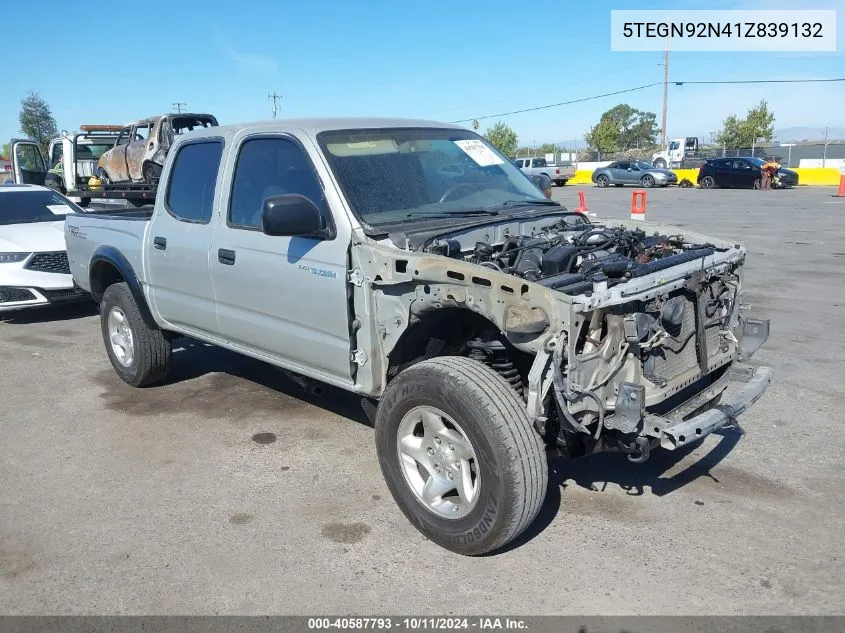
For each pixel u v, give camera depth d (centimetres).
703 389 410
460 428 345
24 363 719
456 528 358
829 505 408
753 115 5931
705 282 394
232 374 662
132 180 1670
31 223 968
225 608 331
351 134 450
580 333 340
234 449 501
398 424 378
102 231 618
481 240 422
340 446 503
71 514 416
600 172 4012
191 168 522
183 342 770
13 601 338
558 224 466
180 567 362
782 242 1407
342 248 400
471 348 399
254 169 467
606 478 447
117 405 591
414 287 371
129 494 439
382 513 412
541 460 334
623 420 338
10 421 561
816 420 526
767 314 832
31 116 5959
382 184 431
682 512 405
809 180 3666
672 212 2139
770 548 367
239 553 374
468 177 489
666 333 363
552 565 357
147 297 573
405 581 348
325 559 367
